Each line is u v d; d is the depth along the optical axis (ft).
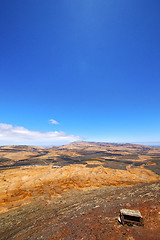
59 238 49.60
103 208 71.05
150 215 52.31
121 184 199.41
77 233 50.01
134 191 95.35
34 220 81.61
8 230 75.41
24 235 61.82
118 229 46.75
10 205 125.70
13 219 90.63
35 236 56.65
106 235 44.68
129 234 42.88
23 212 102.37
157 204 60.03
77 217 66.28
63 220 67.62
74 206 91.81
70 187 187.62
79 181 221.05
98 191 141.28
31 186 197.77
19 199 146.41
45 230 60.44
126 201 74.54
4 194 164.66
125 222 49.24
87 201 98.12
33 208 108.78
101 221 55.47
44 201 126.41
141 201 68.69
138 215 48.42
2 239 65.92
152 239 38.73
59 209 94.63
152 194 75.10
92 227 52.03
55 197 139.44
